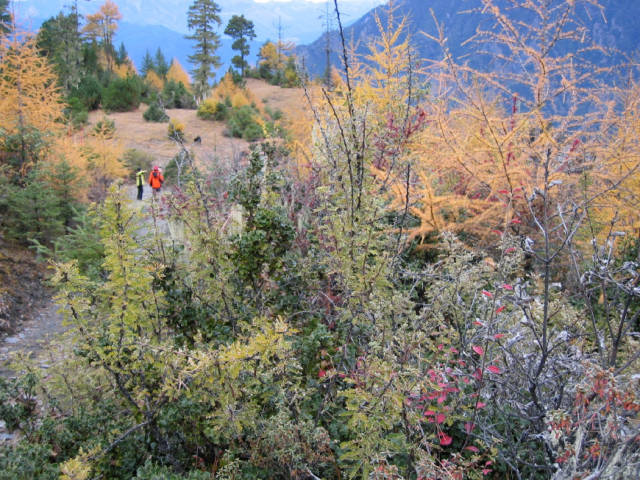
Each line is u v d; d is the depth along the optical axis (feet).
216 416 7.96
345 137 10.76
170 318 9.78
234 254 10.12
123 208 8.75
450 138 15.25
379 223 9.66
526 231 15.06
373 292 8.80
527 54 13.84
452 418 7.47
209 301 10.52
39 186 27.61
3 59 37.27
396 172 13.28
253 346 7.21
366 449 6.51
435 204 13.85
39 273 25.61
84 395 9.75
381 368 6.63
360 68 18.76
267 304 10.32
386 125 14.93
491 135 13.58
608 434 5.54
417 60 15.52
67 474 6.40
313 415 8.59
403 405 6.70
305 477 7.50
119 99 108.37
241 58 173.68
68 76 109.09
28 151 34.09
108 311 9.70
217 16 169.78
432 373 7.29
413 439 7.35
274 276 10.36
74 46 128.47
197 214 11.01
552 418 5.82
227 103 112.68
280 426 7.23
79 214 27.32
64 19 132.67
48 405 9.70
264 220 10.25
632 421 5.65
